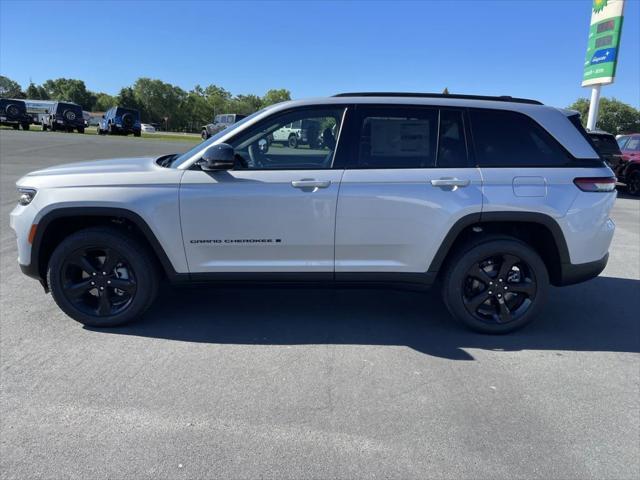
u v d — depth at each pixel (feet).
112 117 122.42
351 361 11.85
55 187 12.75
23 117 112.27
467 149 13.05
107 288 13.26
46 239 13.10
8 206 28.40
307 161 12.97
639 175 46.52
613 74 59.41
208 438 8.80
